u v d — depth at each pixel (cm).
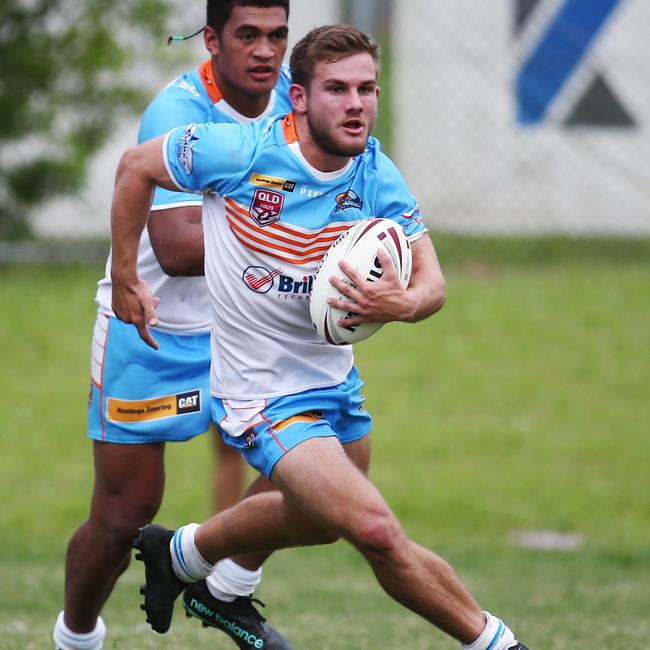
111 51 4453
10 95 4394
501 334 4188
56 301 4366
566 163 4938
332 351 1461
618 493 3262
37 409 3709
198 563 1541
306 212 1399
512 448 3512
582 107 4916
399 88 4972
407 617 2161
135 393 1662
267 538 1480
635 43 4862
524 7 4875
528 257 4850
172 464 3475
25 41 4381
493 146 4947
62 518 3144
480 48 4906
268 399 1432
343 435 1509
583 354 4053
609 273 4697
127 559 1712
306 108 1375
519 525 3117
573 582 2605
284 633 1938
